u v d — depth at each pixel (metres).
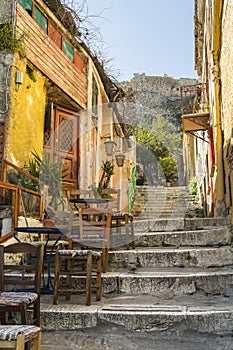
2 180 5.69
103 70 10.18
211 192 8.53
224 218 6.02
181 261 4.54
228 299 3.59
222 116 6.57
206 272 4.05
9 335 1.96
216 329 3.09
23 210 5.25
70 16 8.30
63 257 3.57
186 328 3.12
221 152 6.72
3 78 6.40
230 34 4.90
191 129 9.02
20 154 6.60
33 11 7.26
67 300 3.70
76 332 3.22
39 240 5.42
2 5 6.66
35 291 3.05
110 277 3.96
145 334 3.14
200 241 5.23
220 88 6.78
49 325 3.25
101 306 3.43
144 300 3.65
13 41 6.49
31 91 7.12
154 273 4.12
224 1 5.39
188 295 3.79
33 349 2.17
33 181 6.25
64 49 8.43
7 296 2.77
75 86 8.80
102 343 3.08
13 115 6.40
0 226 5.15
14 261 4.74
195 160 16.28
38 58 7.34
